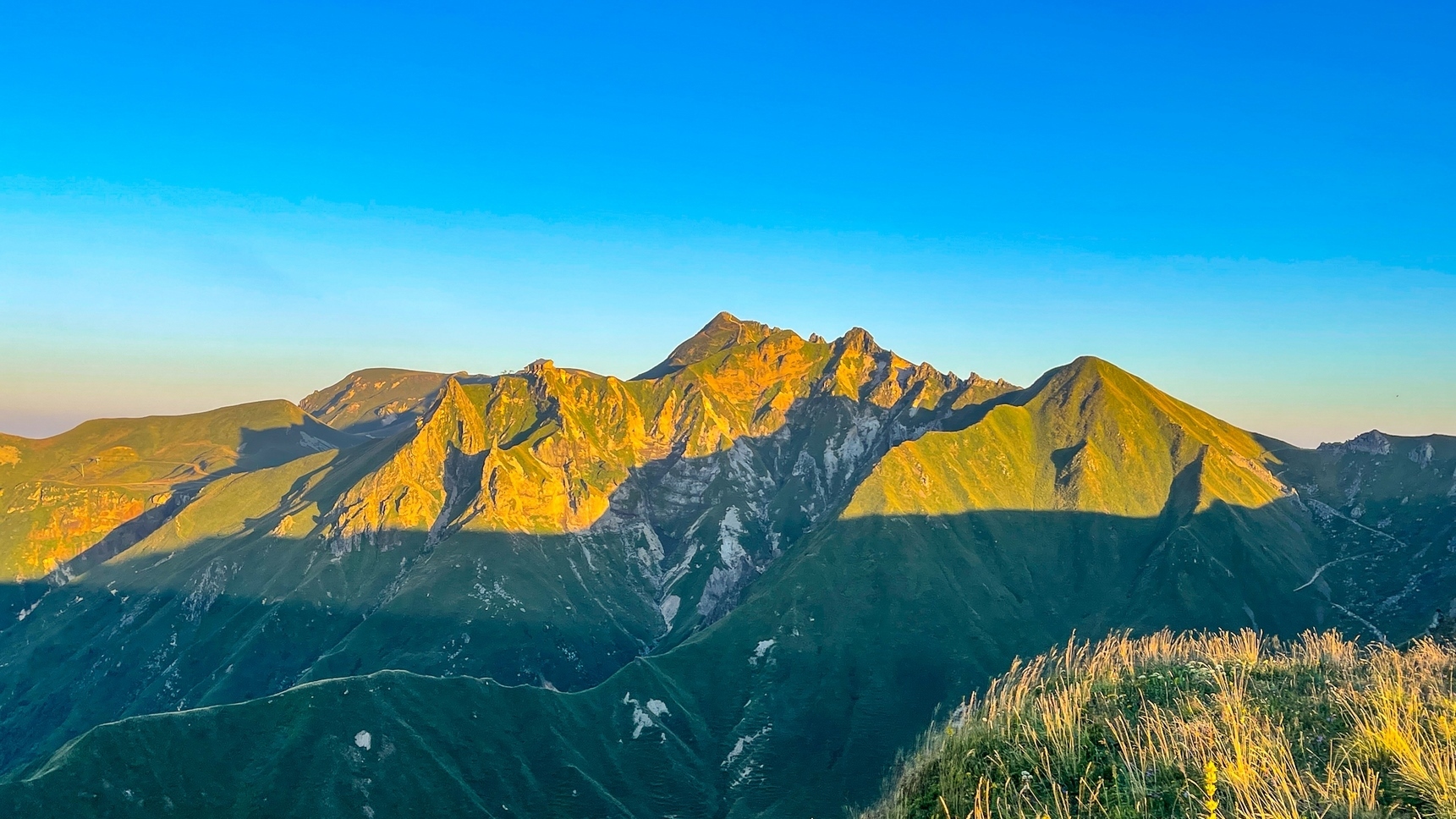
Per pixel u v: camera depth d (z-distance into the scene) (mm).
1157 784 18156
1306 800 16531
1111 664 27812
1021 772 20219
